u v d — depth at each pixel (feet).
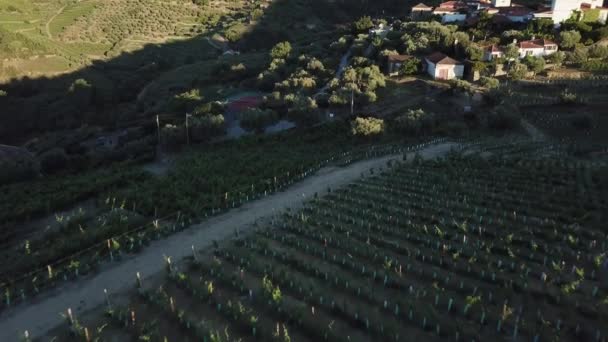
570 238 108.06
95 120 405.80
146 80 500.74
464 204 136.67
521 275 94.27
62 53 579.89
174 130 244.01
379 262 104.37
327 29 639.35
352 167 186.19
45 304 94.48
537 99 254.88
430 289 92.38
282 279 95.30
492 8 408.26
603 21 350.02
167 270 102.94
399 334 78.89
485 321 80.48
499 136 222.89
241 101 308.19
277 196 155.74
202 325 82.33
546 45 304.50
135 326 84.89
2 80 491.72
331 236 117.80
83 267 107.34
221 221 135.13
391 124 239.50
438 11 436.76
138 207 149.48
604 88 259.60
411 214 130.11
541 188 147.02
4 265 113.39
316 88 317.42
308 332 80.53
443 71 299.17
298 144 231.09
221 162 199.93
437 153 199.82
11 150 288.51
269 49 563.48
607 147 193.67
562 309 84.12
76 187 181.06
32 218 153.79
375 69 306.76
